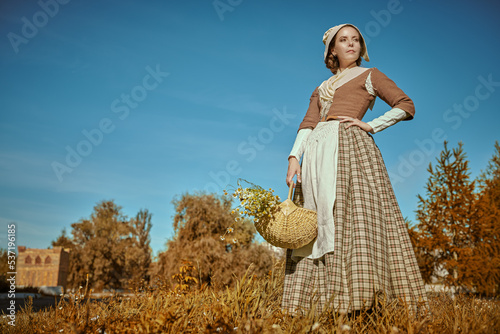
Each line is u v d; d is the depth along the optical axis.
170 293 4.62
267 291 3.57
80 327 2.63
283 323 2.60
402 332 2.17
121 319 2.87
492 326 2.40
